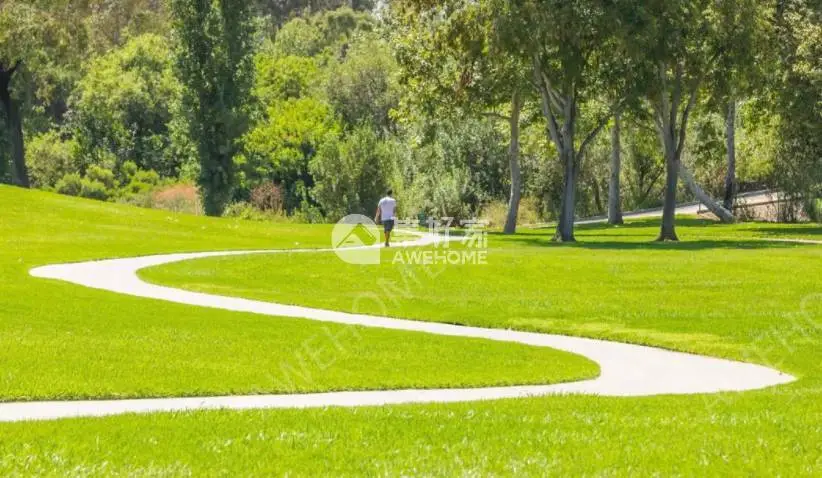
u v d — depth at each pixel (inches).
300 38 5900.6
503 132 3053.6
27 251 1696.6
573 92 2315.5
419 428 532.7
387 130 4392.2
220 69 3543.3
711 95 2367.1
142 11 5526.6
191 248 1881.2
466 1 2373.3
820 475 435.5
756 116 2792.8
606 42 2252.7
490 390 730.8
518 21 2145.7
